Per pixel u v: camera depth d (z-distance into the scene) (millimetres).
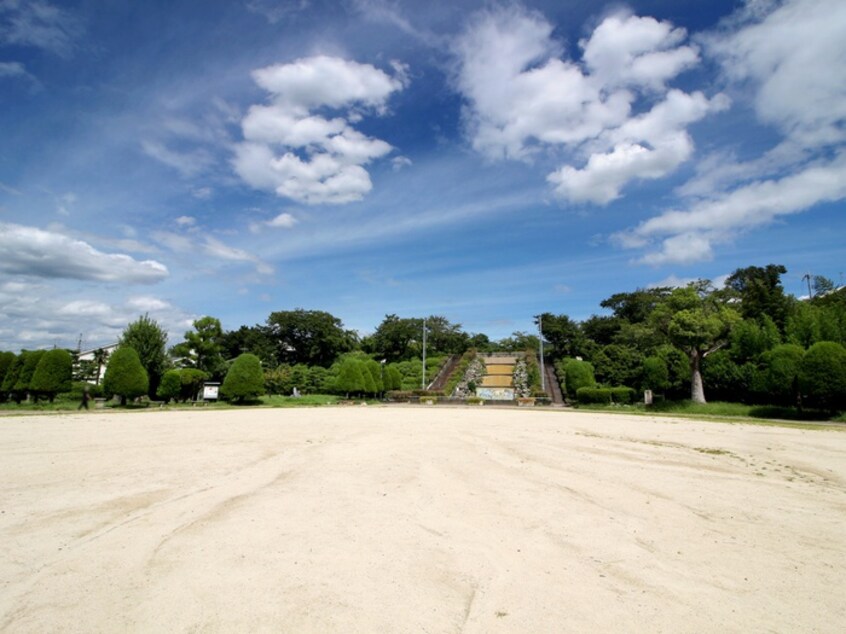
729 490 7777
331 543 5156
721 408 25219
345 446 11938
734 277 53188
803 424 18656
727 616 3705
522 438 13836
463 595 4020
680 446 12469
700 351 28281
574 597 4000
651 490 7723
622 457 10734
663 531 5730
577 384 37031
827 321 25828
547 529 5723
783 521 6164
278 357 61219
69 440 12703
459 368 54875
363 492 7336
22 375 27953
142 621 3555
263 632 3412
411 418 21578
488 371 57312
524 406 35500
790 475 9016
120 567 4516
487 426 17594
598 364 41312
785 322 31438
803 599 4008
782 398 24906
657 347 35656
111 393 28938
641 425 18250
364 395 42750
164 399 31656
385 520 5965
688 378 30734
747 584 4289
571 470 9227
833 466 9883
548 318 55969
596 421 20312
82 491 7246
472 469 9195
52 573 4383
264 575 4348
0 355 28688
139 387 28688
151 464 9391
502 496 7203
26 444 11945
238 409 27984
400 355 62312
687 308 29125
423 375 48438
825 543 5367
